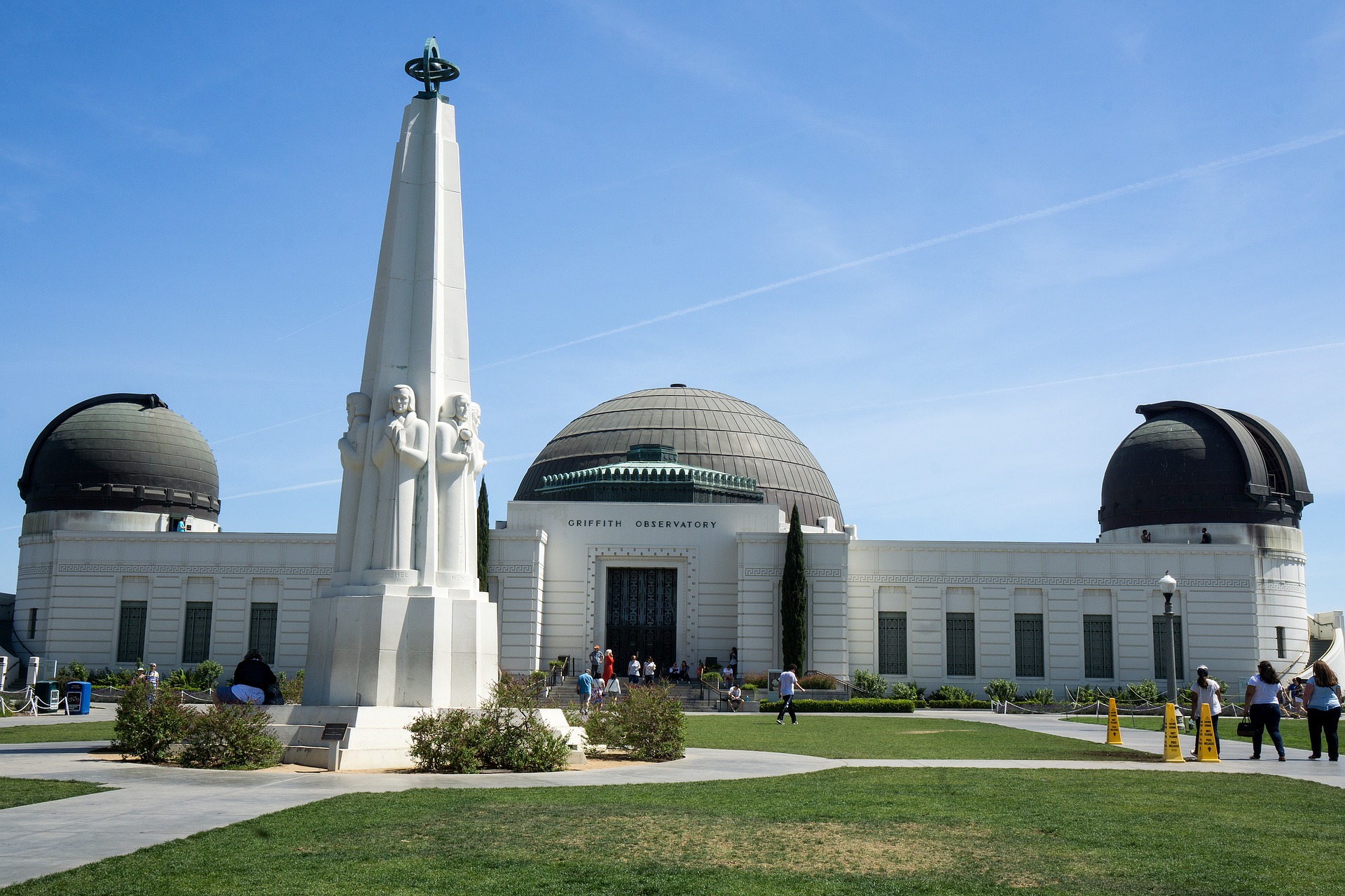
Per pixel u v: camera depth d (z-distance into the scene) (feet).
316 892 34.04
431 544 79.87
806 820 47.80
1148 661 198.70
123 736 70.44
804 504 234.38
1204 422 221.87
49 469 214.48
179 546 199.72
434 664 77.00
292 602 197.06
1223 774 68.28
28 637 203.92
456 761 67.00
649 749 77.97
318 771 66.80
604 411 246.06
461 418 82.48
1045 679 198.49
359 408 81.87
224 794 53.83
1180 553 201.46
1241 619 199.82
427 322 82.23
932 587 201.57
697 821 47.06
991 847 42.32
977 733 114.21
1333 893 35.32
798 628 187.83
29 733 93.71
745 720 138.62
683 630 199.11
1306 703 80.48
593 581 199.62
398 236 83.30
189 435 225.35
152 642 197.06
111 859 38.14
